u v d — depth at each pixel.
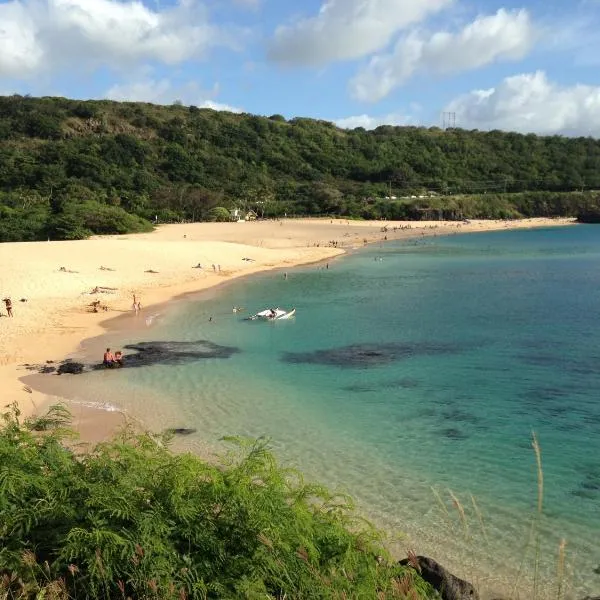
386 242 116.50
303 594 6.29
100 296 48.16
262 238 112.12
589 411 22.38
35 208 113.50
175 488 7.02
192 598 6.12
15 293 46.53
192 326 39.25
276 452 18.91
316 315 43.25
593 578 12.12
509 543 13.52
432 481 16.83
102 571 5.92
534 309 43.81
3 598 5.95
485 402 23.75
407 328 38.38
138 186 158.00
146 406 23.23
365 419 21.95
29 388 25.03
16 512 6.71
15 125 187.75
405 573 7.55
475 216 180.12
